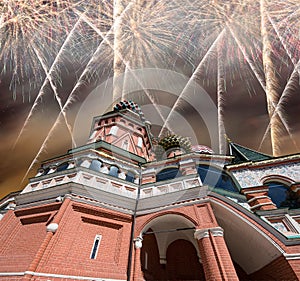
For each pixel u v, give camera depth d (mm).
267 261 8383
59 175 11383
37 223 9336
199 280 10070
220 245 7359
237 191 12391
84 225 8789
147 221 9484
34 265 6652
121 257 8336
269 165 13547
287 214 9289
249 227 8430
